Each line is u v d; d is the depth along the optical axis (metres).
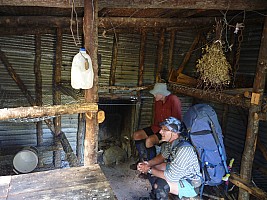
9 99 4.08
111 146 5.55
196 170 2.65
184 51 5.37
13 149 4.46
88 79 2.09
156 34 5.05
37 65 4.36
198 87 4.05
